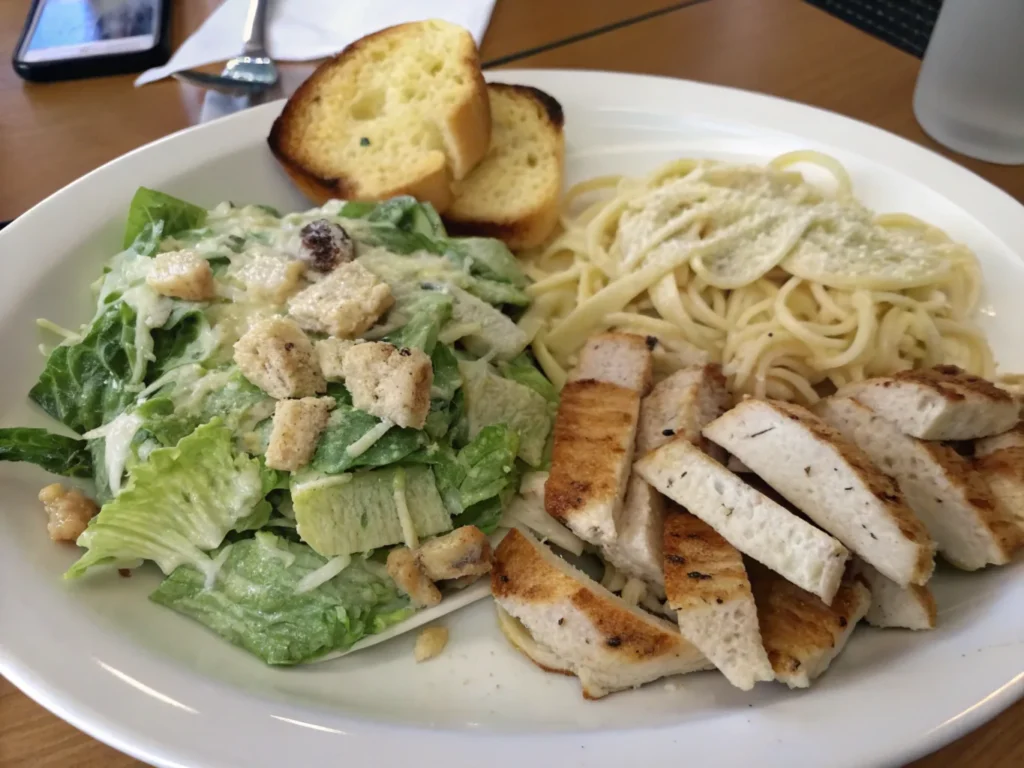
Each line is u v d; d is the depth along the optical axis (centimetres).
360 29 44
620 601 24
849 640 23
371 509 25
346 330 26
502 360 30
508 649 24
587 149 38
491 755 19
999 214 33
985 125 37
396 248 31
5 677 20
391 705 22
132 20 43
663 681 23
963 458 26
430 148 35
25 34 43
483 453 26
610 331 33
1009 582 23
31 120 39
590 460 26
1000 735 21
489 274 32
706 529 24
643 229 34
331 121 36
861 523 23
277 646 23
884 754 19
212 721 19
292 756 19
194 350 27
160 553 24
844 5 48
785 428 25
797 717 20
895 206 35
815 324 31
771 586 24
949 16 37
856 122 37
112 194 32
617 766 19
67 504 24
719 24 46
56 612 22
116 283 29
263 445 25
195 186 34
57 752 20
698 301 32
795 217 32
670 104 39
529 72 40
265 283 28
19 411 27
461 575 25
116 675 20
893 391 26
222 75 41
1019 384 29
